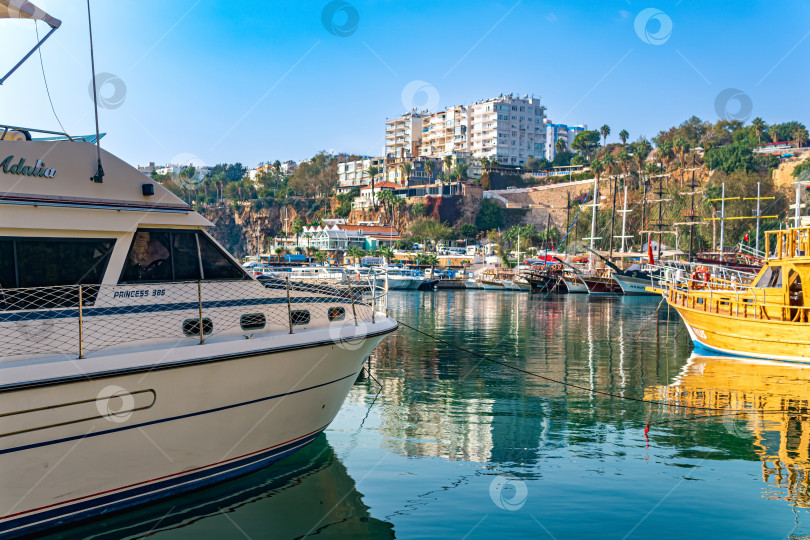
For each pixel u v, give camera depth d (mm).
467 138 162250
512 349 21500
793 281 17969
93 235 6898
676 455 9656
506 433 10789
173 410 7012
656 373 16594
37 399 5973
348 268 10961
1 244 6297
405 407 12672
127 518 7043
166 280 7422
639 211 102750
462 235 128250
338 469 8930
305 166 178875
